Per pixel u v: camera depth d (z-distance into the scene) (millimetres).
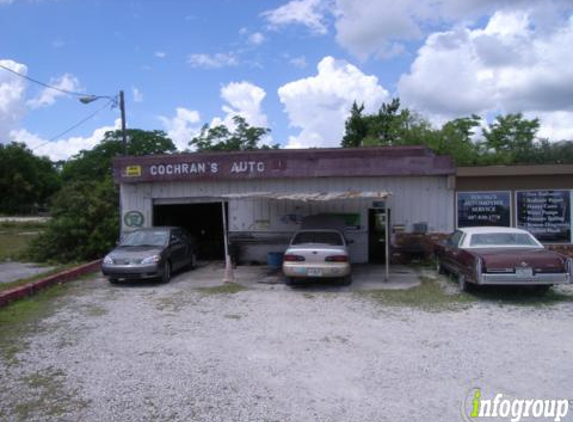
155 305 9594
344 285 11500
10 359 6254
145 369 5828
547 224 14625
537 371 5582
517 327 7527
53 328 7828
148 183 16703
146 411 4652
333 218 12961
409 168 14938
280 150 15695
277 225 16109
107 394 5078
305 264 10945
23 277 13383
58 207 17594
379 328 7578
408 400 4824
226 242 12750
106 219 17016
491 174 14648
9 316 8656
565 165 14320
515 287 10602
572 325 7625
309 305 9367
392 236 15289
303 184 15859
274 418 4469
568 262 9227
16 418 4543
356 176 15438
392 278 12484
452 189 14977
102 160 50312
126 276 11719
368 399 4859
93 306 9531
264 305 9438
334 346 6648
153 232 13422
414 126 36531
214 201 16406
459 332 7273
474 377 5414
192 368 5840
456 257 10742
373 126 41219
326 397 4926
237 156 15812
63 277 12484
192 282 12445
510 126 40500
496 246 10367
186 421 4434
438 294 10195
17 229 37156
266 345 6742
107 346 6809
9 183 66938
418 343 6734
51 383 5410
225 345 6777
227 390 5141
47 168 75000
